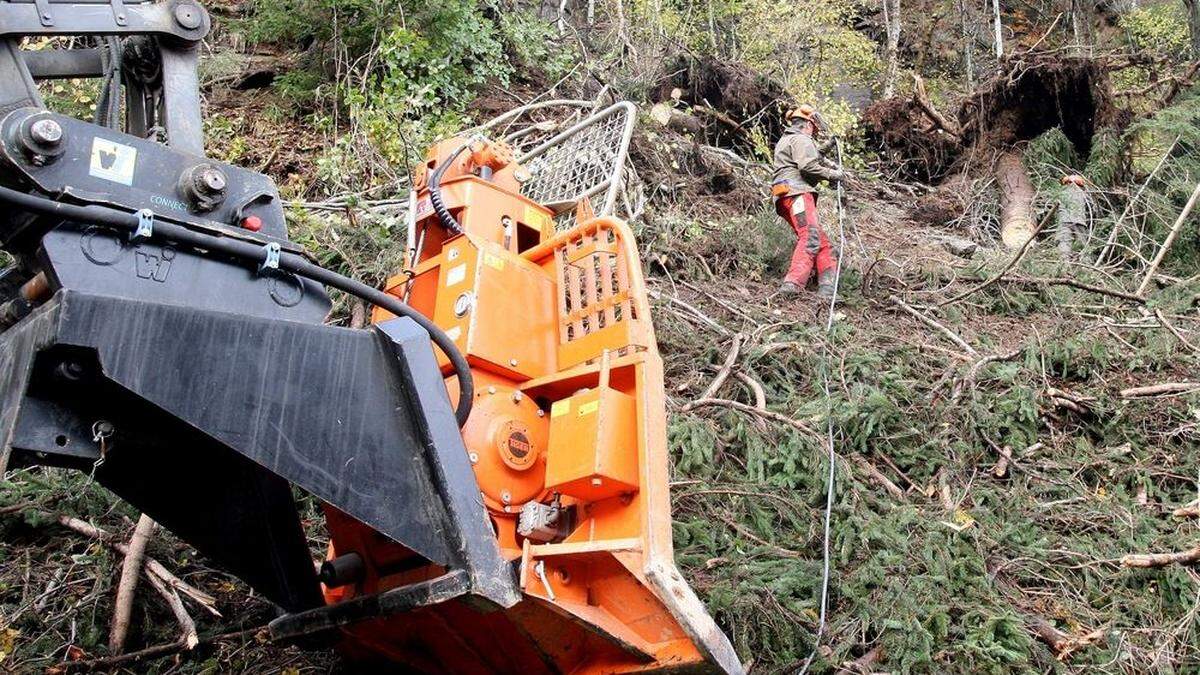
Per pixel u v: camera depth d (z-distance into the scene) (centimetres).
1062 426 575
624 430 317
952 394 575
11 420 222
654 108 888
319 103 830
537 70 999
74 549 426
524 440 329
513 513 321
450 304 350
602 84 1002
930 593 412
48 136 239
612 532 312
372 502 261
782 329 640
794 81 1228
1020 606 435
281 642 350
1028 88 1046
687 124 970
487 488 317
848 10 1496
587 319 350
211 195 264
